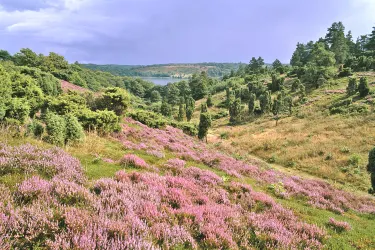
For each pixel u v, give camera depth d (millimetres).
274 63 146875
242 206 7734
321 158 28375
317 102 54094
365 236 7355
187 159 15445
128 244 3508
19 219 3562
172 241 4219
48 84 37344
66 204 4672
